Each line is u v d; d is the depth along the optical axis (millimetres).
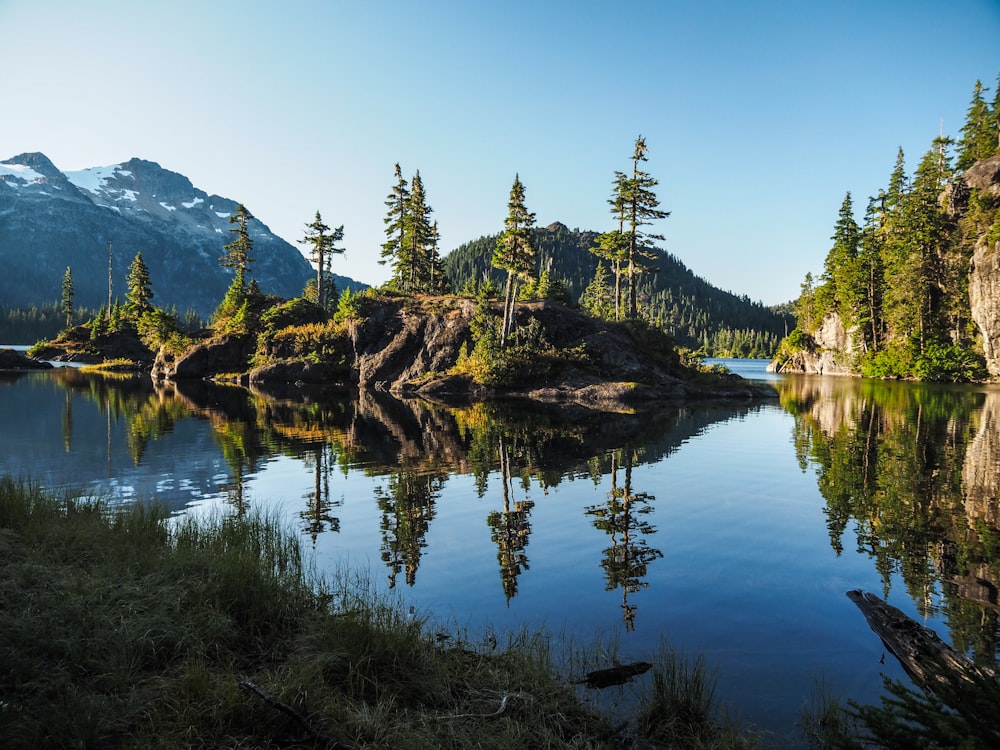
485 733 4902
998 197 69188
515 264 48469
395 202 68125
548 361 46906
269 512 12484
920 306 72938
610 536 10852
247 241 82000
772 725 5195
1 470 16594
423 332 54156
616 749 4875
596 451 20562
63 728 4234
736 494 14250
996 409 35219
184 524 10203
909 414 32812
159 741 4305
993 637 6945
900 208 84375
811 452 20422
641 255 56375
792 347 99375
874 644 6711
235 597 6902
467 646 6625
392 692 5484
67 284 131000
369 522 11766
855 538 10812
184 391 45531
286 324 64312
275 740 4613
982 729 4152
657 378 47344
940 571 9125
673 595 8102
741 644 6695
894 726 4445
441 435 24266
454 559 9570
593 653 6465
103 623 5828
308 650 6016
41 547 7766
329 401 39469
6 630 5387
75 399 37375
